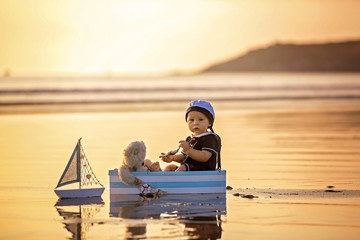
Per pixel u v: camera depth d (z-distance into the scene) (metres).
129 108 29.12
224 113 25.19
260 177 8.01
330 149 11.98
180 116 23.58
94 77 51.81
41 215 5.28
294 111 26.62
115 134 15.80
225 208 5.58
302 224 4.87
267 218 5.11
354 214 5.29
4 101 31.27
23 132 16.83
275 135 15.30
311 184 7.31
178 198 6.21
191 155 6.64
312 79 54.53
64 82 45.81
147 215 5.25
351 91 42.69
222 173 6.59
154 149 11.90
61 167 9.39
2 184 7.41
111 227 4.76
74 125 19.25
